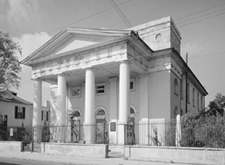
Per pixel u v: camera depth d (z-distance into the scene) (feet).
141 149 48.44
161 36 89.15
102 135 86.58
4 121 116.88
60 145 59.41
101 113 89.66
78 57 77.36
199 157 42.52
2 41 86.63
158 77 78.18
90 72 74.33
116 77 86.84
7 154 62.08
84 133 71.67
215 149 41.45
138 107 80.69
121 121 64.95
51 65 83.97
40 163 46.70
